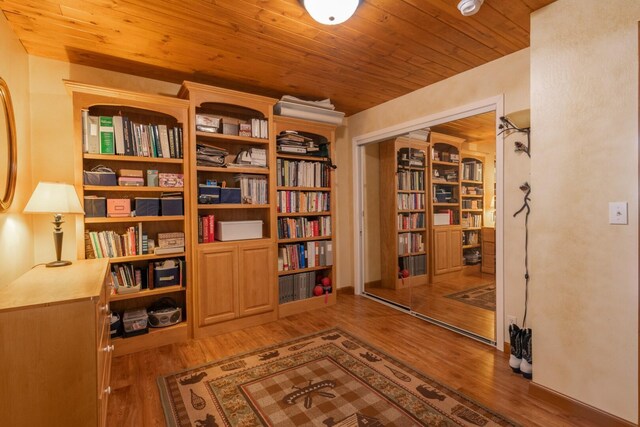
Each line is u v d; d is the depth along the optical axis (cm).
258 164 319
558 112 179
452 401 186
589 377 169
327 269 380
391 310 350
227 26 205
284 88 319
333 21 183
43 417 122
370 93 334
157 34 214
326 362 233
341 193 415
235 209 332
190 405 184
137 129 259
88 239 243
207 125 288
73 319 125
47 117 246
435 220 337
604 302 164
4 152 183
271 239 318
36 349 121
